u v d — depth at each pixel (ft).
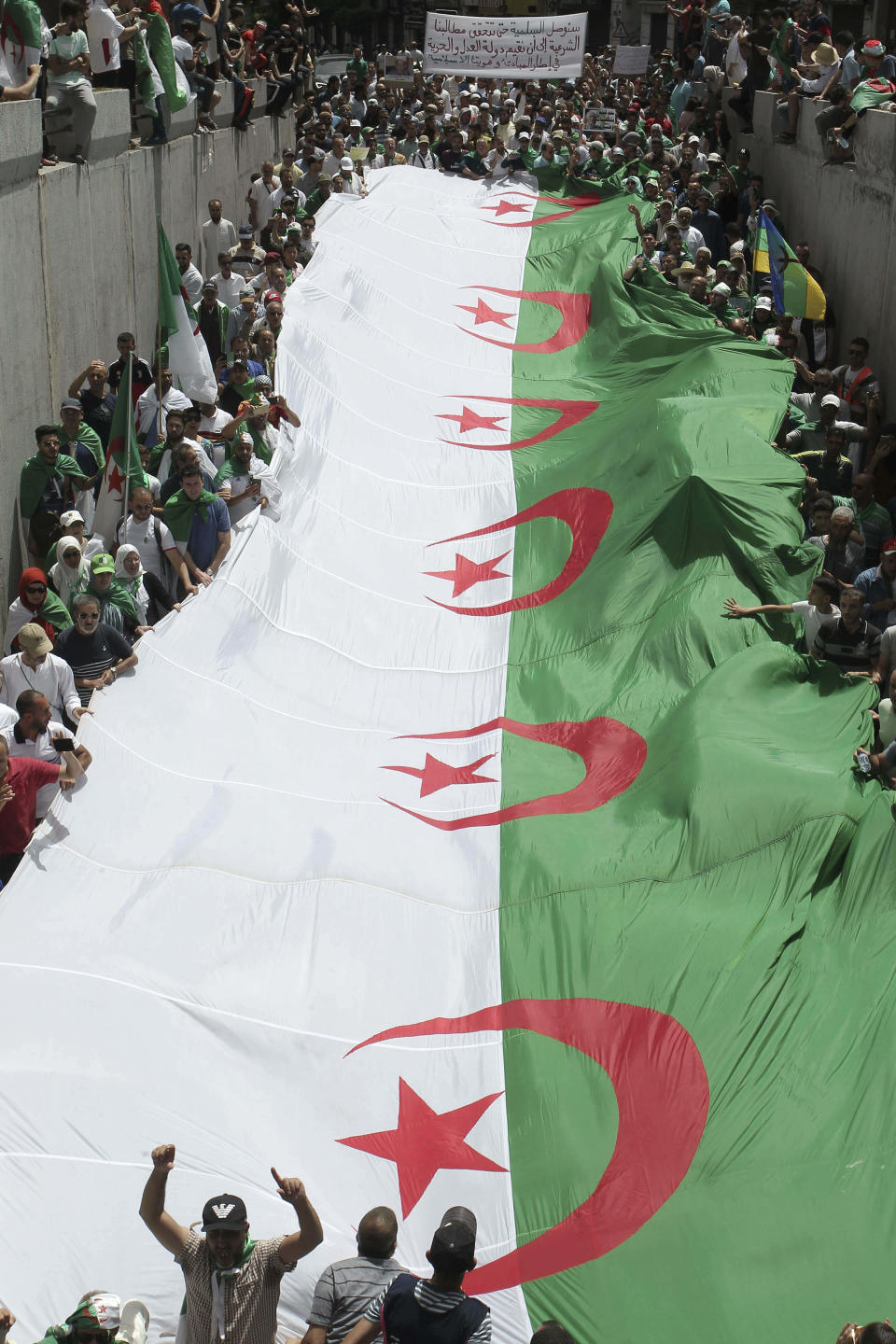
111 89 59.26
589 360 65.87
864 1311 24.17
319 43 233.35
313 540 48.29
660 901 33.17
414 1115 28.50
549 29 94.22
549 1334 19.02
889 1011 28.94
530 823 36.68
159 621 40.86
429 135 92.84
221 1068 28.09
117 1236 23.76
